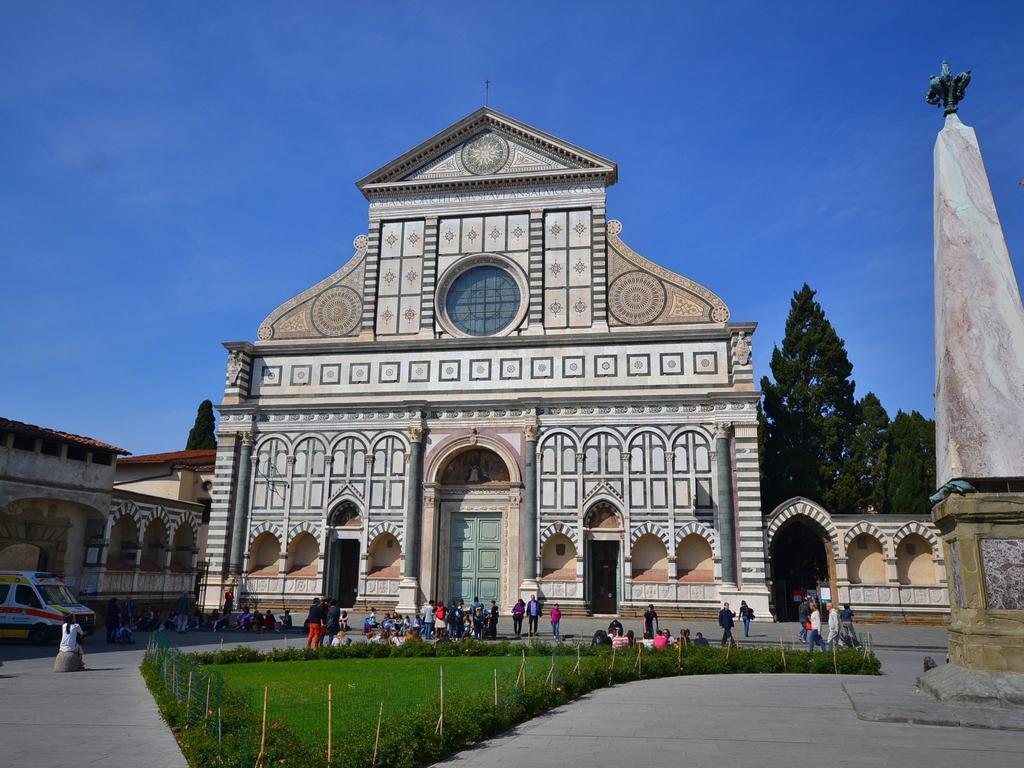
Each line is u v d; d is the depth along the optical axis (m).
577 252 54.81
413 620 46.75
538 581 49.53
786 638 40.06
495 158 57.28
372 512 52.47
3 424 40.59
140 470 69.19
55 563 44.34
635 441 50.75
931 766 12.20
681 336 51.69
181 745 14.41
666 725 16.44
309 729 15.79
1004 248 17.95
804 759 12.91
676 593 48.16
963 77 19.33
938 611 46.97
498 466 53.31
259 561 53.66
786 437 64.56
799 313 69.00
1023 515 16.52
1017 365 17.23
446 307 56.16
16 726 16.91
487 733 15.88
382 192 58.22
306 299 57.53
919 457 63.25
